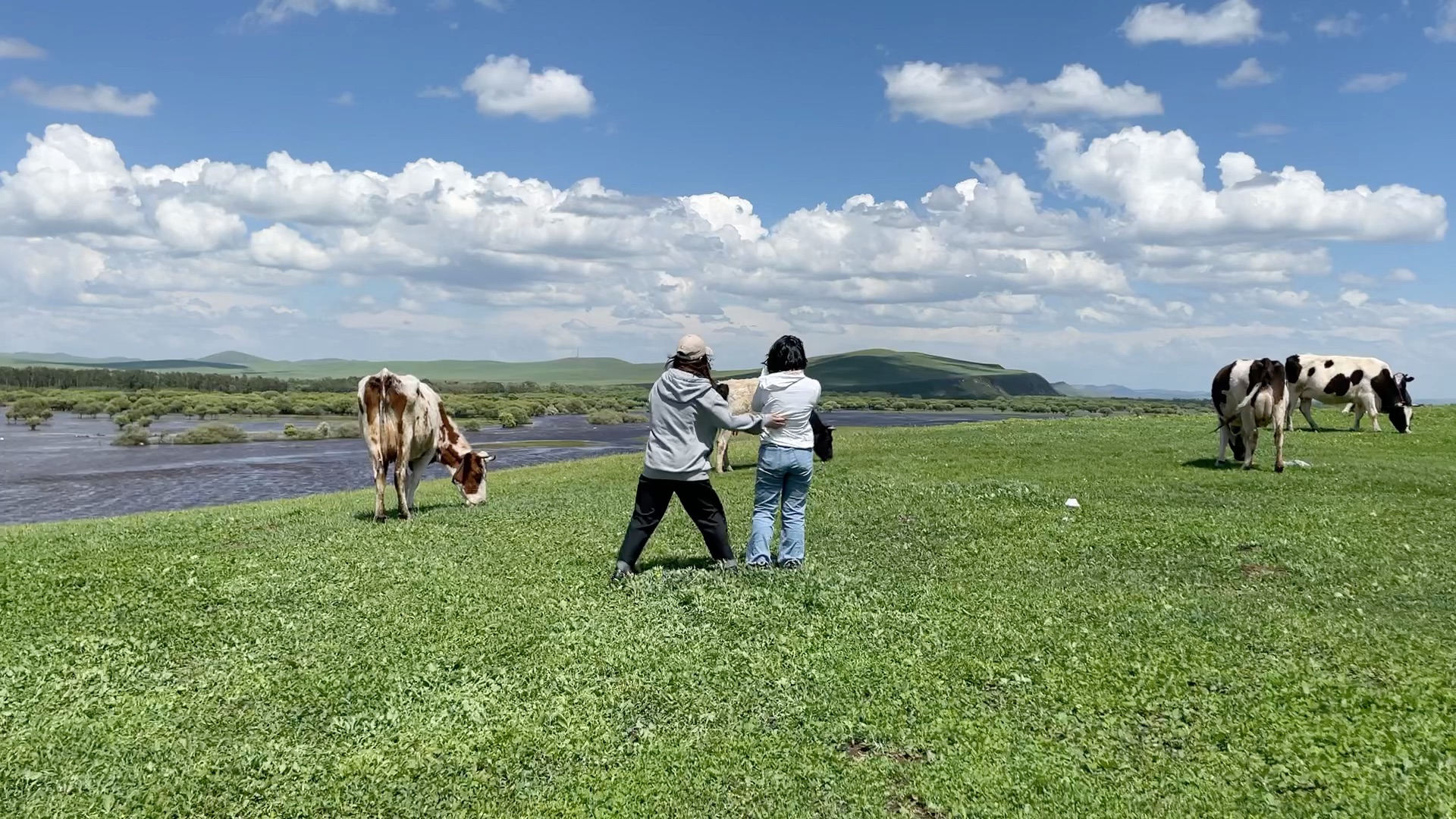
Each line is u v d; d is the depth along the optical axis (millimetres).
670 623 8477
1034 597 9633
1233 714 6523
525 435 67000
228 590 9727
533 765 6000
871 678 7258
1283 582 10469
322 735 6461
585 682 7219
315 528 14109
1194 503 16047
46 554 11648
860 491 17391
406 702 6918
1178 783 5637
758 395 10406
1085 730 6375
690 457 9969
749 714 6699
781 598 9086
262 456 50781
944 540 12852
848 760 6035
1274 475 19422
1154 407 166875
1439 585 10109
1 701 6957
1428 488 17359
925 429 34688
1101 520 14109
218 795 5699
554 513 15383
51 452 52625
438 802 5605
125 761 6074
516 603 9234
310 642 8172
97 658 7801
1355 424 29484
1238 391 20594
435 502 19391
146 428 68500
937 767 5891
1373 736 6109
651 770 5902
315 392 137125
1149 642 8047
